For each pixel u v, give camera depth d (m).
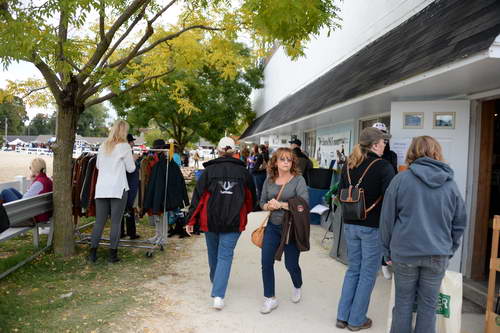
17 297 4.01
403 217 2.83
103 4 4.43
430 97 5.30
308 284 4.79
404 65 4.72
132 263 5.37
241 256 6.00
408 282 2.85
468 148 4.91
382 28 7.81
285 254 4.06
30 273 4.76
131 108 16.97
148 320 3.65
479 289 4.55
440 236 2.73
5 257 5.41
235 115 19.17
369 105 6.24
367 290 3.52
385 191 3.18
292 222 3.84
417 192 2.78
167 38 6.17
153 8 6.21
